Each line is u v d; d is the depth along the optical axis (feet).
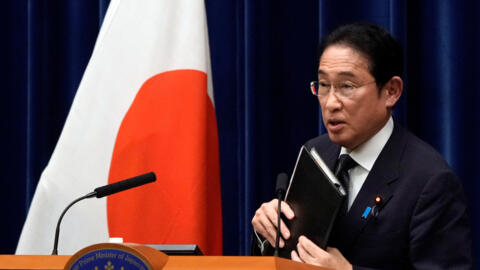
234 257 8.61
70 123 19.62
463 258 13.70
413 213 13.98
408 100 21.24
